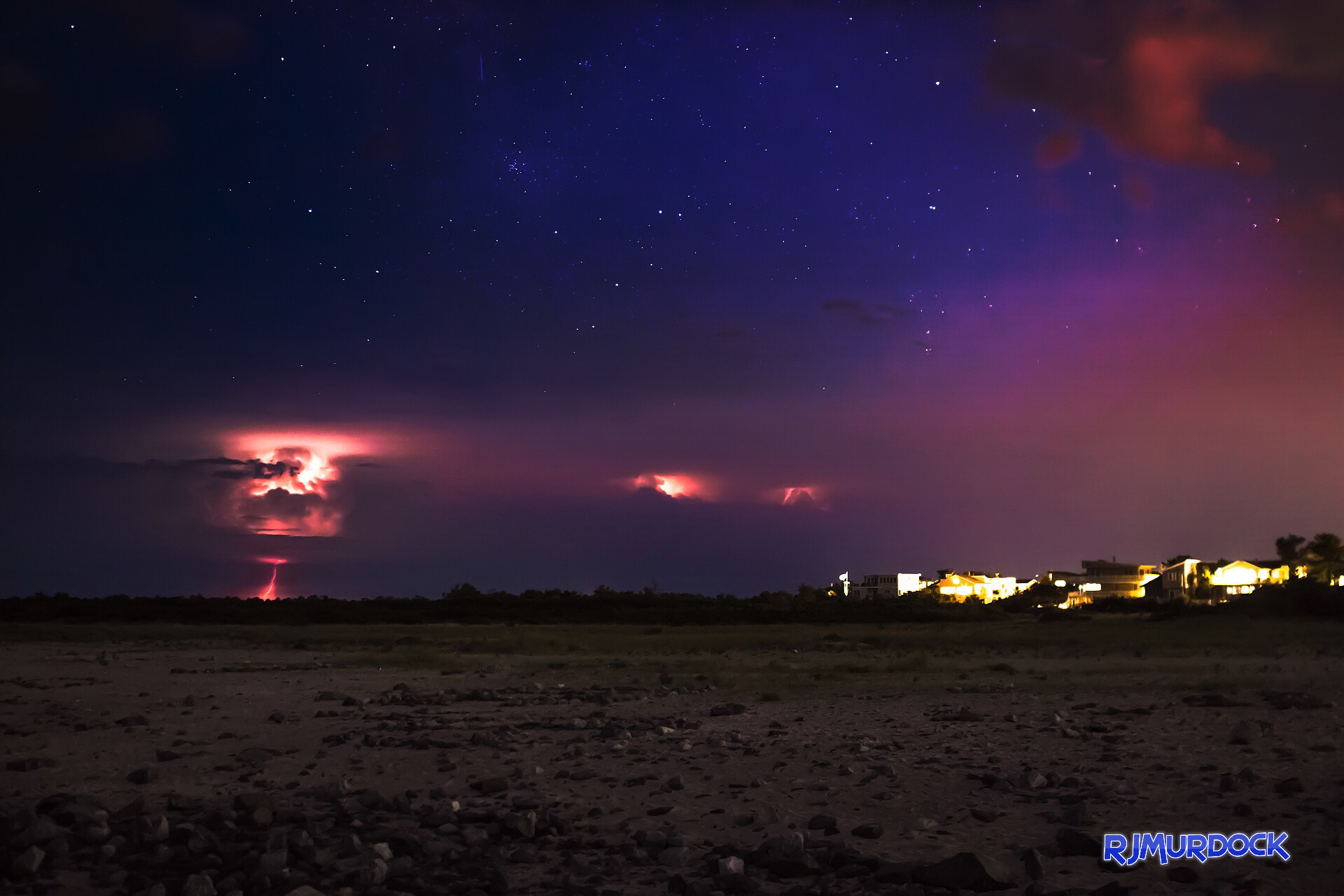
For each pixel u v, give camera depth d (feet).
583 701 66.74
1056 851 26.63
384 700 66.64
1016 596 604.49
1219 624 197.77
